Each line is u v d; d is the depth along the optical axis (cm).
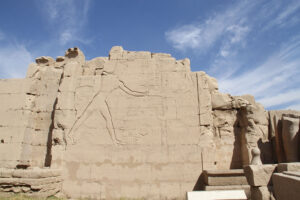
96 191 902
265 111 1048
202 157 909
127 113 980
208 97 977
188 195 486
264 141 984
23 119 1033
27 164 1002
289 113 1035
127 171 916
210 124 949
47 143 1042
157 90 998
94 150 948
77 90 1027
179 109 971
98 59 1109
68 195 905
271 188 603
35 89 1104
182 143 933
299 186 430
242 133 987
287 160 888
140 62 1040
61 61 1177
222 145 993
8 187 787
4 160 979
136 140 947
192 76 1006
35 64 1137
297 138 884
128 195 890
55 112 998
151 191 888
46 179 820
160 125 957
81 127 979
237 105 1012
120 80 1023
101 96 1009
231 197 470
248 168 651
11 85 1092
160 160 919
